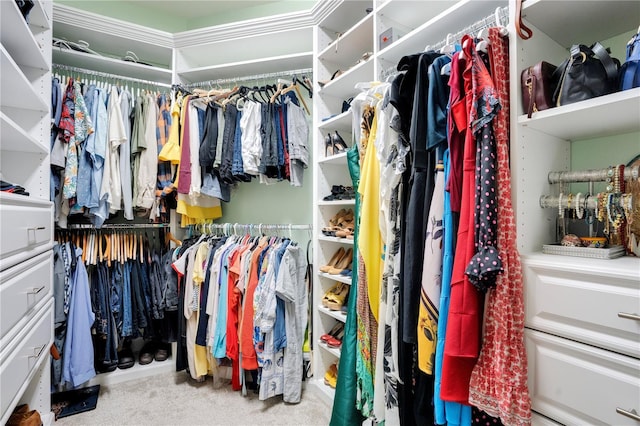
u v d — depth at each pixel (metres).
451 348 0.75
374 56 1.46
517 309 0.76
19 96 1.33
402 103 0.95
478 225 0.77
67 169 1.66
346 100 1.90
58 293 1.64
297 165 1.91
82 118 1.72
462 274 0.77
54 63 1.99
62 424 1.54
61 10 1.81
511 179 0.85
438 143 0.87
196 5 2.43
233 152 1.95
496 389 0.73
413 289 0.90
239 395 1.80
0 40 1.26
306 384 1.87
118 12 2.34
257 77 2.10
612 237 0.88
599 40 0.97
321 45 1.91
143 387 1.90
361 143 1.30
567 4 0.80
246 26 2.00
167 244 2.22
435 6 1.39
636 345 0.62
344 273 1.68
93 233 1.93
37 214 1.25
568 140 1.02
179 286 2.01
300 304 1.82
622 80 0.71
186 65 2.26
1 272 0.95
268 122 1.87
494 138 0.79
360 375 1.27
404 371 0.95
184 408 1.67
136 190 1.92
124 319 1.96
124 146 1.87
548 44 0.93
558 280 0.74
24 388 1.10
